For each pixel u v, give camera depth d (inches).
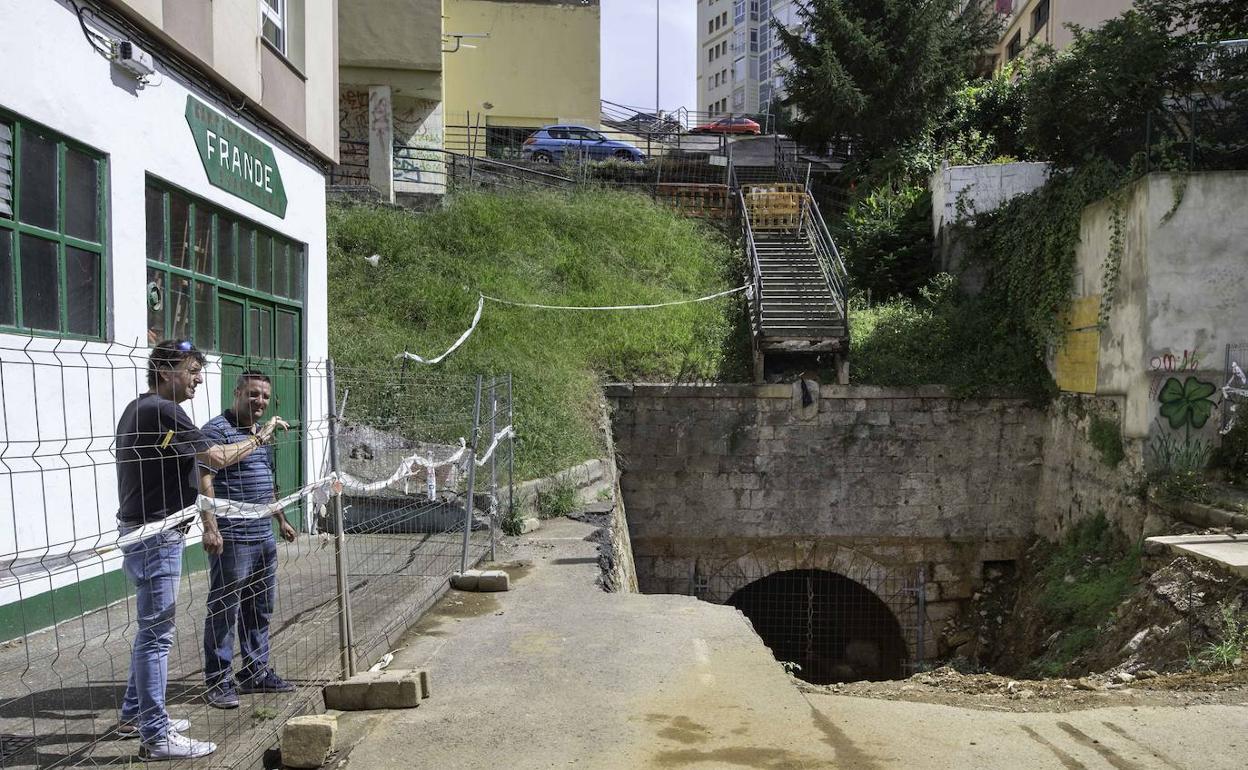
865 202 813.9
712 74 3228.3
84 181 241.6
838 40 898.7
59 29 227.6
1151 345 468.4
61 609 219.6
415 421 466.0
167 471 150.6
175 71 285.4
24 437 211.0
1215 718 182.4
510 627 244.7
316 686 182.9
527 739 163.5
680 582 603.2
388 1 770.2
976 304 660.7
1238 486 443.5
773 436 601.0
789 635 642.2
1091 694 211.9
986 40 941.8
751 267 713.0
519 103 1219.9
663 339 645.3
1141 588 379.6
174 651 204.1
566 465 484.1
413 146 818.8
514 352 577.6
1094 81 544.7
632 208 813.2
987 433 601.9
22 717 161.3
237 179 331.0
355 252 663.8
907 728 172.2
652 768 150.6
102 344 241.6
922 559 605.6
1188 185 463.5
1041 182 695.7
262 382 184.2
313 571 288.4
